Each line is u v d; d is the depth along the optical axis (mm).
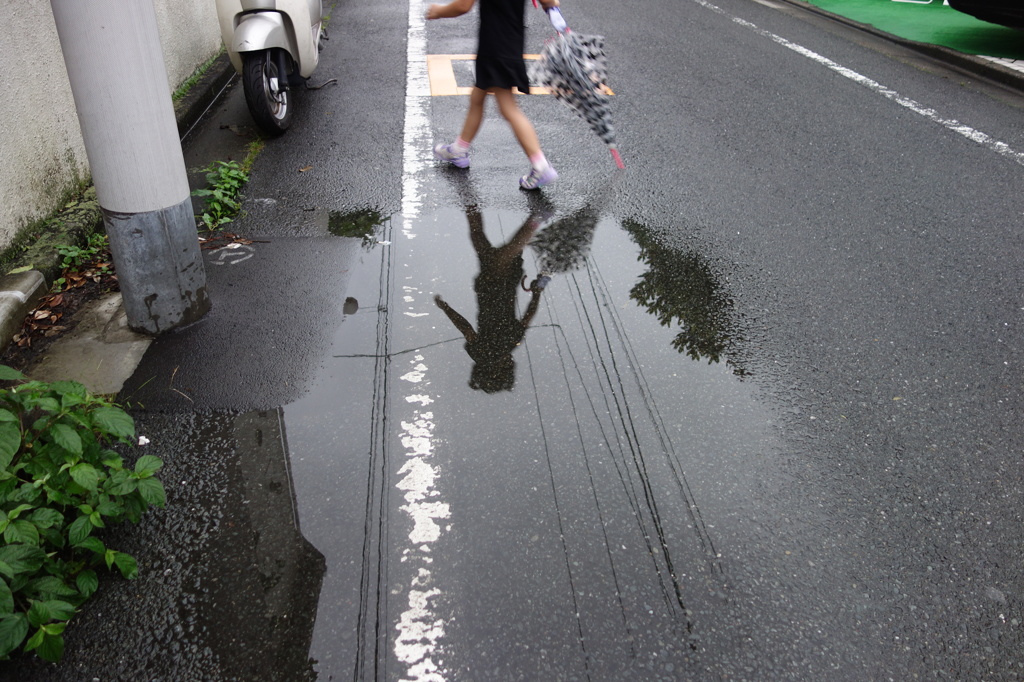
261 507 2539
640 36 8562
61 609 1992
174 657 2078
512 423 2932
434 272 3922
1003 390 3209
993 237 4484
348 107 6195
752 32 9078
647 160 5367
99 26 2742
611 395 3100
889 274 4059
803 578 2346
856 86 7219
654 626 2191
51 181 4066
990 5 8156
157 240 3186
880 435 2939
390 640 2139
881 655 2137
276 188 4801
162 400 2980
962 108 6758
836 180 5176
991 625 2232
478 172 5098
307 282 3795
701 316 3641
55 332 3395
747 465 2771
